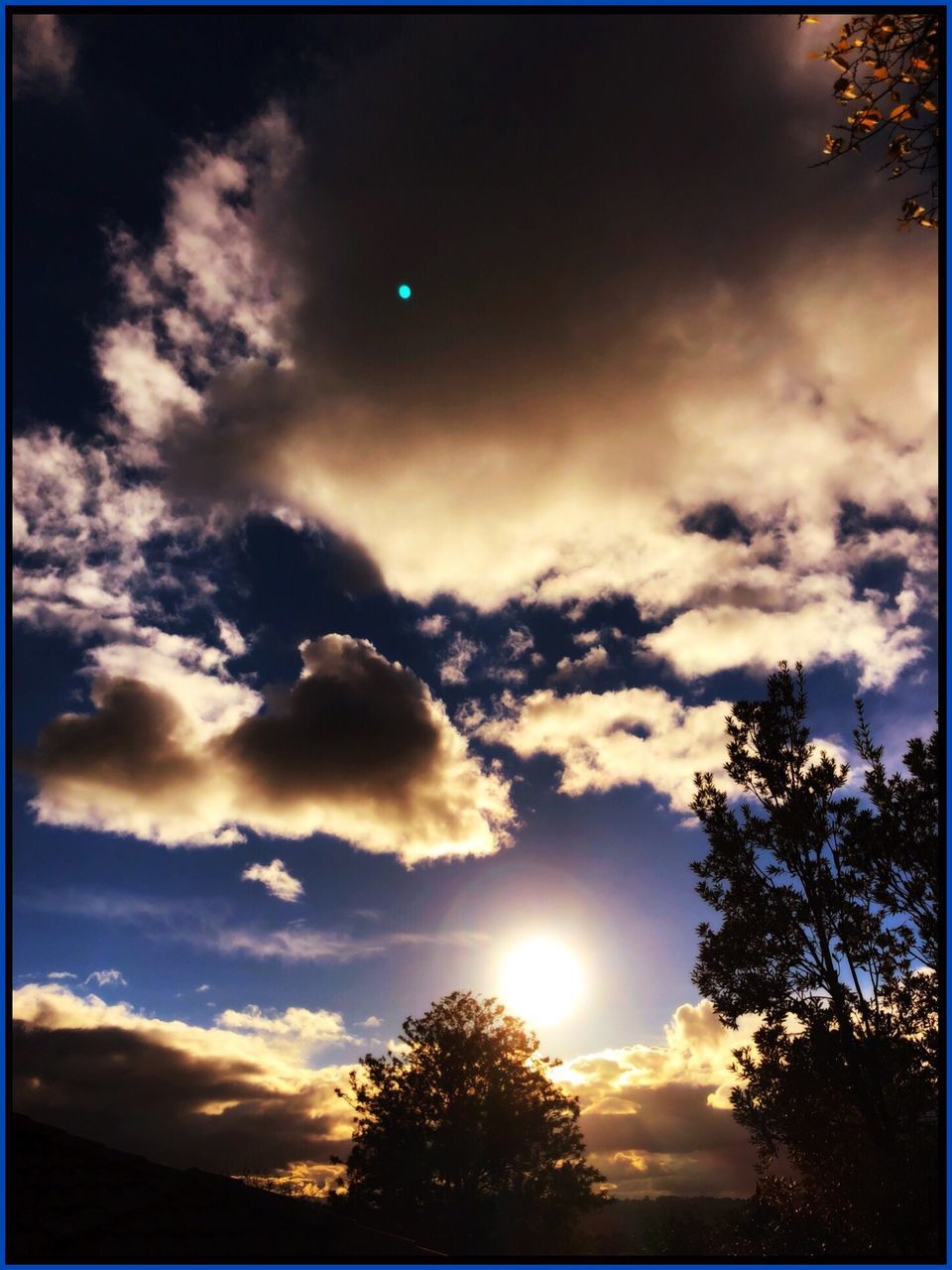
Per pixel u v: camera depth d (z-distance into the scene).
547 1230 32.66
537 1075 36.03
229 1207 7.37
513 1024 36.72
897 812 14.44
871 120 6.29
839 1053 14.23
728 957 15.30
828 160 6.52
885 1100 13.66
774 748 16.14
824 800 15.58
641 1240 20.47
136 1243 6.20
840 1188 12.98
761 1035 14.87
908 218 6.46
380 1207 33.56
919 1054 13.17
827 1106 13.99
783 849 15.59
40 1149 6.99
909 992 13.83
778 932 14.96
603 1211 33.03
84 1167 7.00
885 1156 12.55
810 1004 14.80
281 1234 7.28
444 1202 33.50
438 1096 35.16
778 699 16.58
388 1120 34.78
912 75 6.04
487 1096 34.88
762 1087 14.77
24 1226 5.87
